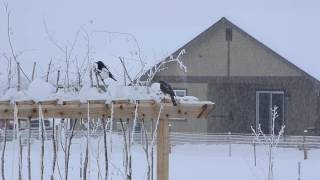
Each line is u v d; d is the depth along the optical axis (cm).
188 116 805
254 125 3066
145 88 802
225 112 3094
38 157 1730
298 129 3022
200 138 2850
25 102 800
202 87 3106
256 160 1978
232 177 1584
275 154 2320
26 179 1345
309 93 3019
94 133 1038
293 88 3041
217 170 1727
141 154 1930
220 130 3086
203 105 796
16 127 805
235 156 2225
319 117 3012
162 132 824
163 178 824
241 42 3102
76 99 795
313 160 2106
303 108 3020
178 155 2256
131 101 788
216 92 3108
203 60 3119
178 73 3083
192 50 3123
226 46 3111
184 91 3091
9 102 805
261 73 3072
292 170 1745
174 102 789
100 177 1101
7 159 1689
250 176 1598
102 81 826
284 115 3039
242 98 3089
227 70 3103
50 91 811
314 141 2702
